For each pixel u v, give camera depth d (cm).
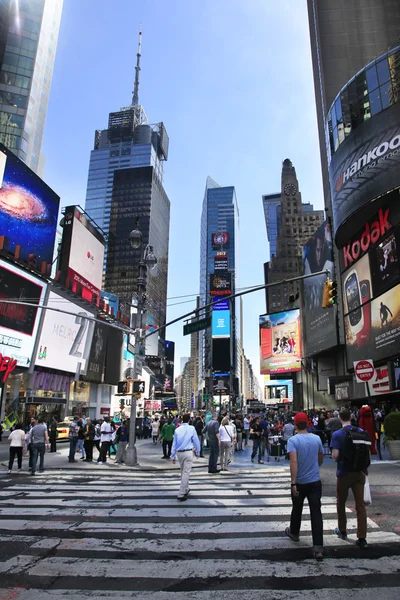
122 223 17375
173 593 427
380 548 561
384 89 3209
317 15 6688
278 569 491
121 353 5503
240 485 1117
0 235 3394
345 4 6625
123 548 581
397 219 3084
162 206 19650
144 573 486
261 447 1727
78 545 595
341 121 3631
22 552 564
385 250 3225
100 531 668
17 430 1473
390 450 1555
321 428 2030
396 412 1603
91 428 1791
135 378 1727
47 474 1392
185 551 565
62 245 4469
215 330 6084
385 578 459
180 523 714
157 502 896
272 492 1002
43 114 7800
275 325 7000
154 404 6438
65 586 448
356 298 3812
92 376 4775
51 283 3966
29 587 445
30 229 3728
